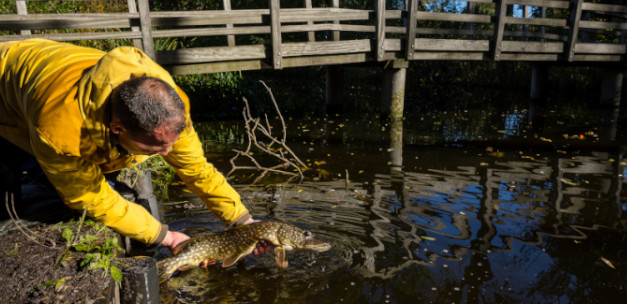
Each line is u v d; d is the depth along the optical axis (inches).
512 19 398.6
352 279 126.1
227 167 235.9
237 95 438.0
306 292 120.2
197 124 357.7
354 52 346.3
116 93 79.7
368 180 214.4
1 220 122.0
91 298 89.9
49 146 86.4
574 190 201.6
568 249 144.4
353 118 395.9
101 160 96.5
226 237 127.2
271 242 128.6
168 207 176.9
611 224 164.4
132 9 256.8
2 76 100.3
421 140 305.7
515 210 176.9
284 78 736.3
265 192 196.2
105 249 106.2
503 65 646.5
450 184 208.7
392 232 155.5
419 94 581.0
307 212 172.6
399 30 362.6
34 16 231.8
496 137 317.1
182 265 123.6
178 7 759.7
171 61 270.2
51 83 86.3
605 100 468.8
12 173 122.6
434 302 115.6
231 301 116.0
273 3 294.0
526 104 487.2
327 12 324.2
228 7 283.4
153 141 81.0
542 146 289.6
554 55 431.8
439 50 380.2
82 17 242.7
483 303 115.3
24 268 99.7
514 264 134.4
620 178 220.5
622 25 450.0
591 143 299.3
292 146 286.2
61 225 118.9
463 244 146.7
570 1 423.5
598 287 123.0
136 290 100.8
